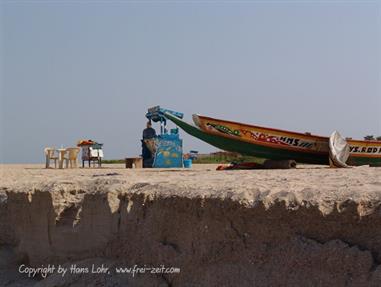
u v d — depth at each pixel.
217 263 5.45
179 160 18.86
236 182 7.05
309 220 5.02
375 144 16.78
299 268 4.90
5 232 8.02
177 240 5.94
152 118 19.19
